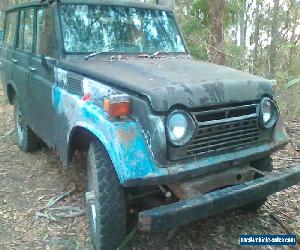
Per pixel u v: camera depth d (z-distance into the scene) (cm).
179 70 362
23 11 545
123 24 453
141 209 379
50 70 433
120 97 302
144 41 459
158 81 317
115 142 297
